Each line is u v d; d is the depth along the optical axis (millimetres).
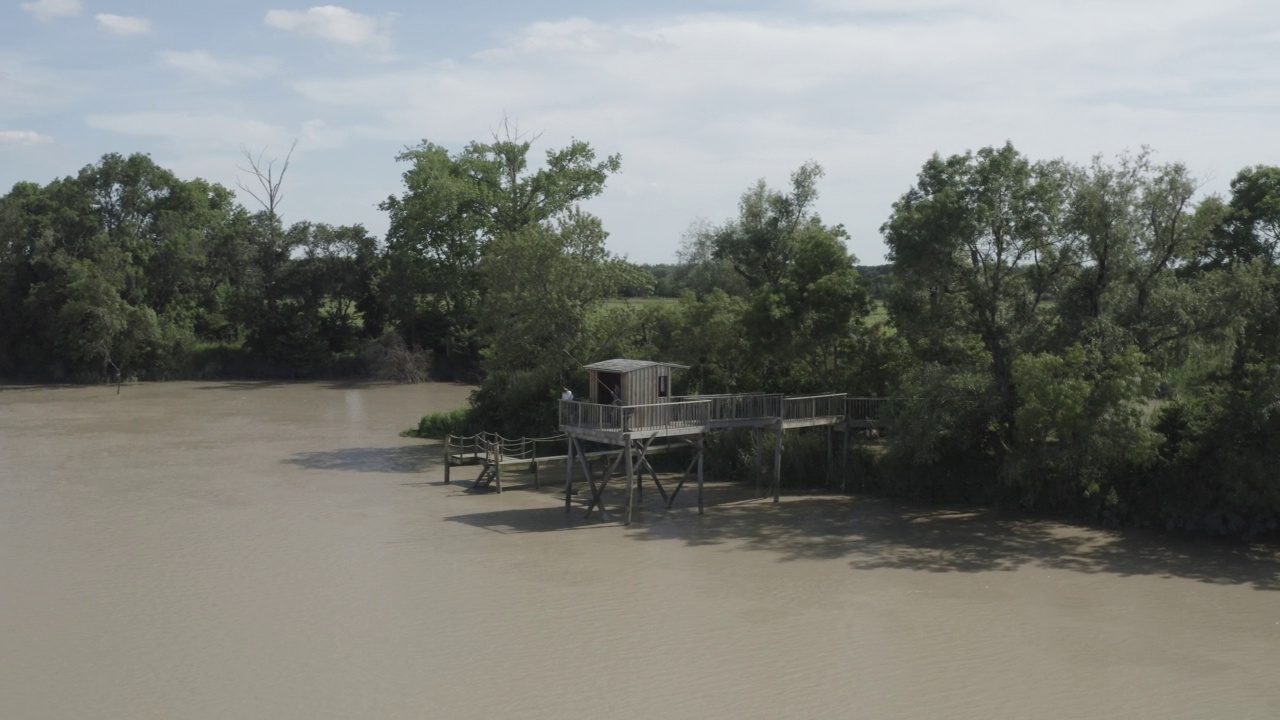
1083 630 23391
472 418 54625
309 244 92250
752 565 29109
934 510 36812
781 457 42125
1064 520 34969
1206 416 33406
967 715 18594
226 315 96562
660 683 20031
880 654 21734
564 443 49156
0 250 89250
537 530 33469
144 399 74812
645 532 33281
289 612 24391
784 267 56250
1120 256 35469
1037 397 32844
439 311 91625
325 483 41594
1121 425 32188
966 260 38438
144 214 99562
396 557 29641
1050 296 38438
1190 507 33031
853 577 27859
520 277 50906
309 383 87500
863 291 44031
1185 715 18656
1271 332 33062
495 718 18453
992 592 26484
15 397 75875
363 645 22156
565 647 22047
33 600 25266
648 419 34594
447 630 23125
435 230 82562
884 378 43594
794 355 44688
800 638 22734
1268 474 30922
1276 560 29750
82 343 84188
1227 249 48031
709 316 48688
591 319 51125
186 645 22141
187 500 37719
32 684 20016
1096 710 18859
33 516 34719
